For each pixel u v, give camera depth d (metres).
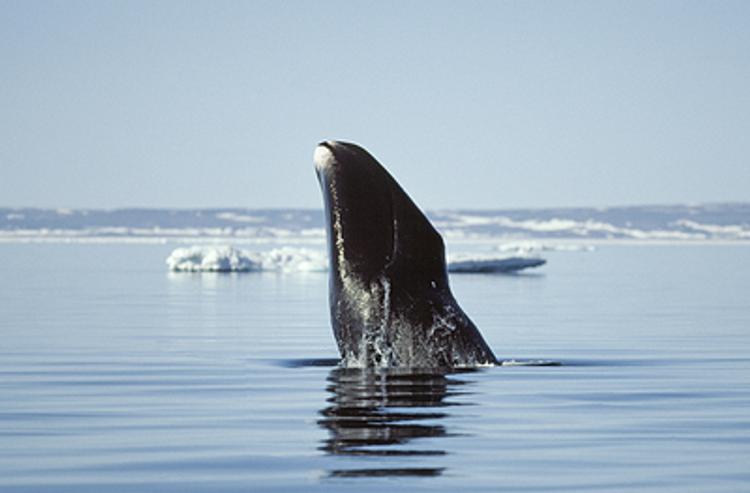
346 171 56.97
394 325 57.06
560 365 71.12
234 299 163.88
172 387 60.38
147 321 118.56
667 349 87.56
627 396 55.94
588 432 45.31
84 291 183.50
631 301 160.00
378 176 57.28
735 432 45.66
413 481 36.38
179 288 196.25
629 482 36.62
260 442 42.88
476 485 36.00
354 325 57.12
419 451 40.91
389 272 57.03
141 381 63.47
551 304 152.50
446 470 37.94
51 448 42.41
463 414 48.34
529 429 45.41
